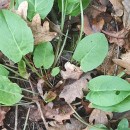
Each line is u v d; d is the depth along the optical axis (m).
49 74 0.36
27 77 0.34
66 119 0.35
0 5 0.37
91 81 0.33
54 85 0.36
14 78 0.36
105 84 0.32
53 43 0.37
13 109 0.36
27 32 0.32
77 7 0.35
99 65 0.35
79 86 0.35
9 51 0.32
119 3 0.37
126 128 0.32
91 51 0.33
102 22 0.37
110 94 0.31
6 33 0.32
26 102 0.35
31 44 0.33
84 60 0.33
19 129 0.35
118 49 0.36
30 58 0.35
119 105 0.32
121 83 0.31
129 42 0.37
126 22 0.37
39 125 0.35
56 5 0.38
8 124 0.35
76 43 0.37
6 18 0.32
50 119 0.35
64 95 0.35
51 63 0.34
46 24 0.34
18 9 0.34
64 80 0.35
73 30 0.38
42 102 0.35
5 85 0.32
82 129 0.34
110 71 0.36
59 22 0.38
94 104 0.32
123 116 0.35
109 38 0.37
